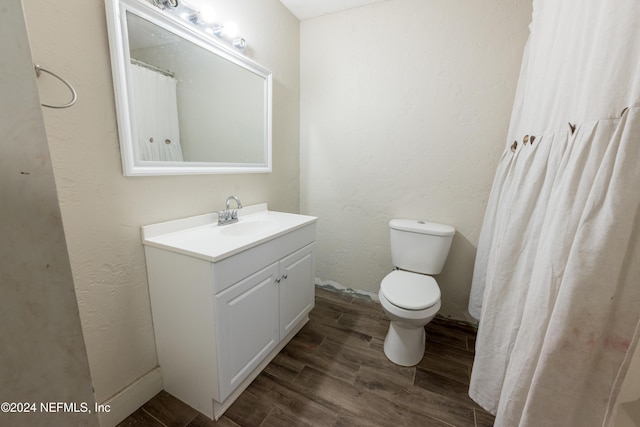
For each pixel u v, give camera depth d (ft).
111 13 3.14
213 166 4.87
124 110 3.39
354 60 6.41
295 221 5.39
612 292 1.82
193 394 3.94
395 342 5.03
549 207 2.49
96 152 3.24
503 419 2.50
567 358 1.99
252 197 5.98
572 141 2.32
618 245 1.78
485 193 5.68
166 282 3.80
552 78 3.00
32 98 1.24
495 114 5.35
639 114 1.71
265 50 5.82
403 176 6.38
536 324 2.27
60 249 1.38
